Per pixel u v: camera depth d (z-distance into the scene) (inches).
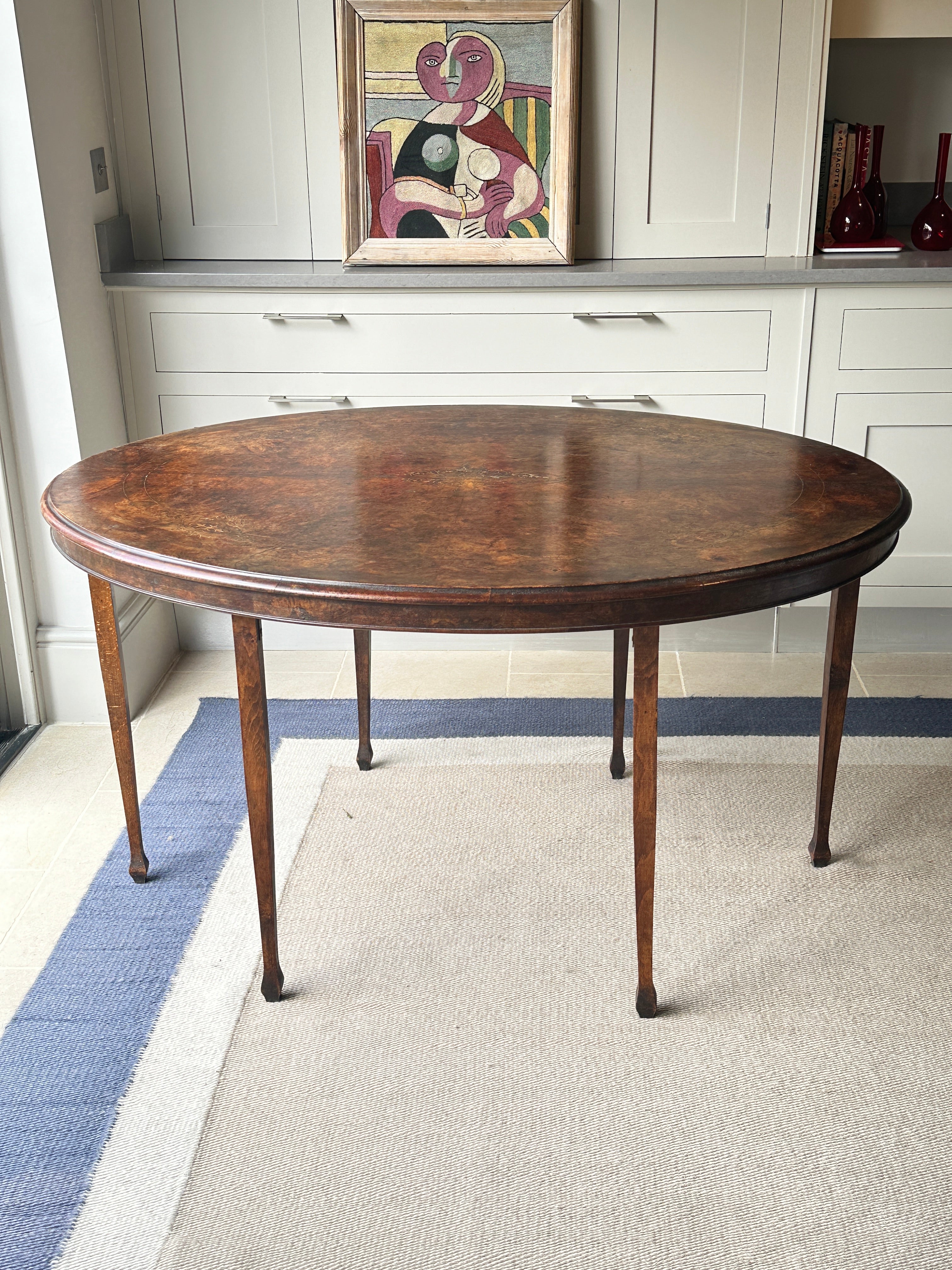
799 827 102.4
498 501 80.0
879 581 135.6
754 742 117.1
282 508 79.2
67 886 96.7
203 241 135.0
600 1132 70.8
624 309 126.9
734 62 127.2
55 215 112.7
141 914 92.9
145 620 130.0
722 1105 72.7
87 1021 81.0
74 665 122.5
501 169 129.3
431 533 74.0
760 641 139.2
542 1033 79.0
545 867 97.2
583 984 83.6
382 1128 71.4
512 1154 69.4
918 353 127.3
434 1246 63.3
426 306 127.1
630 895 93.6
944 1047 77.0
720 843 100.3
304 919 91.4
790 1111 72.1
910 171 151.4
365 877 96.4
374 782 111.0
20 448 116.9
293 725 122.3
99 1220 65.3
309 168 132.2
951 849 98.8
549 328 127.7
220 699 128.9
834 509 77.5
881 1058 76.2
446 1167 68.5
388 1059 76.9
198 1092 74.4
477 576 66.7
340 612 66.9
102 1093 74.6
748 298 126.0
